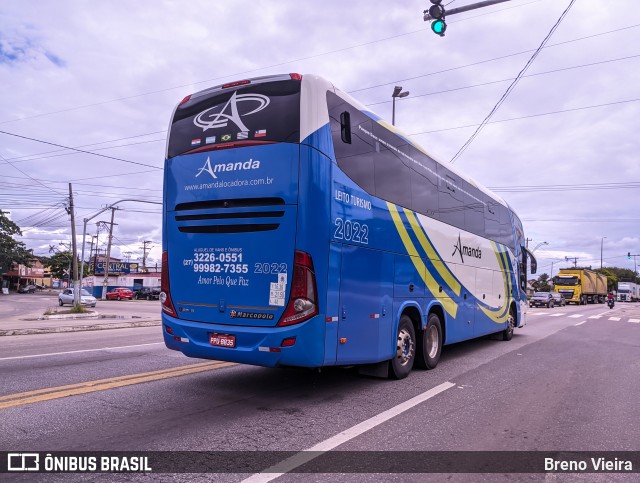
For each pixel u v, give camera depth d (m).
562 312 31.08
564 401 6.30
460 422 5.24
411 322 7.75
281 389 6.59
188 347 6.04
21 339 12.70
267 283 5.54
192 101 6.54
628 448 4.57
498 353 10.64
